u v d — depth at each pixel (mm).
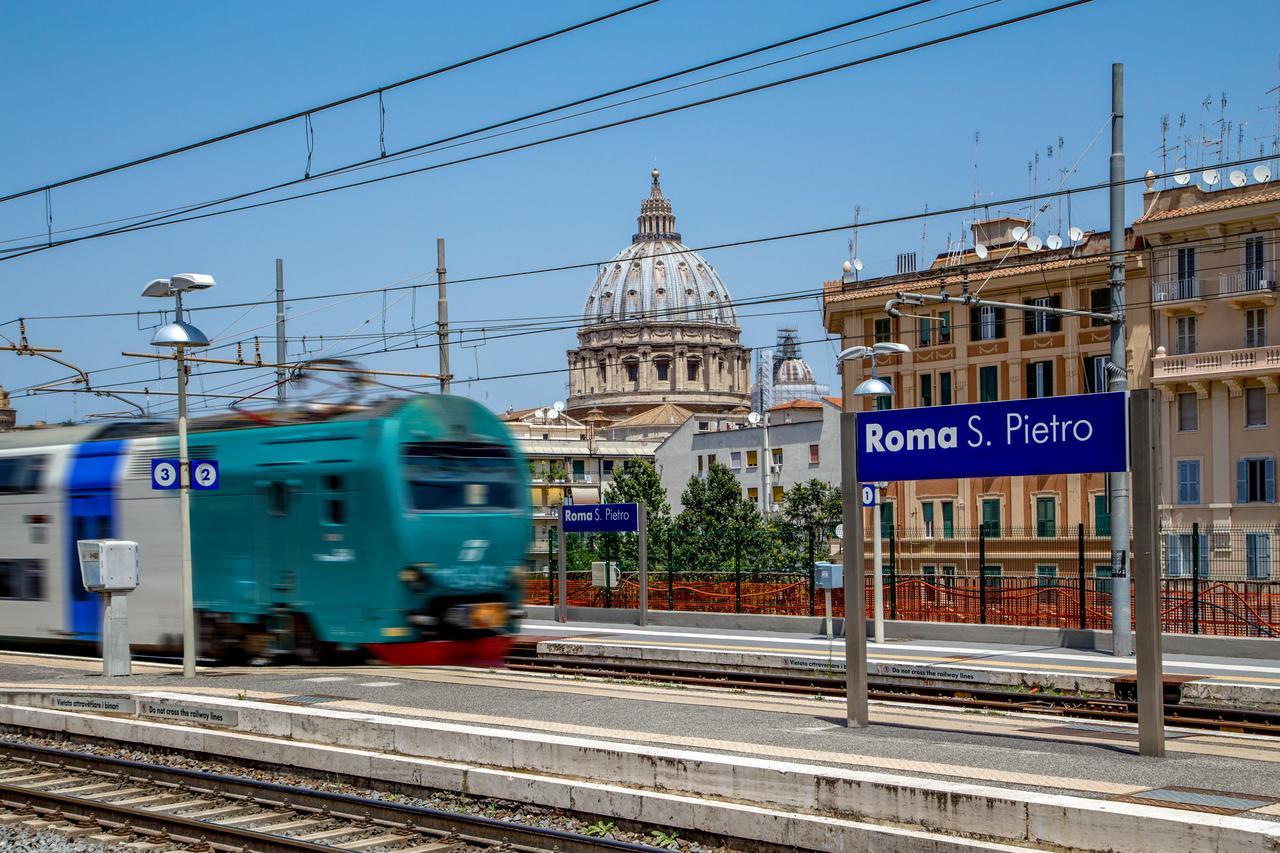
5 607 29297
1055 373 62875
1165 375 58031
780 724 17422
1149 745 14633
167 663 26406
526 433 148250
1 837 14445
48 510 28641
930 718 18562
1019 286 64125
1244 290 56562
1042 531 64312
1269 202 55125
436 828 13914
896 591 36688
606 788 13828
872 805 12680
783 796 13312
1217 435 57250
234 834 13789
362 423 23625
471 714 18406
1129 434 14695
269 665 24859
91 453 28125
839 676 26875
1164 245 58625
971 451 15758
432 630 23281
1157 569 14633
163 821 14477
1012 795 11938
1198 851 10797
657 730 16844
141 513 26938
